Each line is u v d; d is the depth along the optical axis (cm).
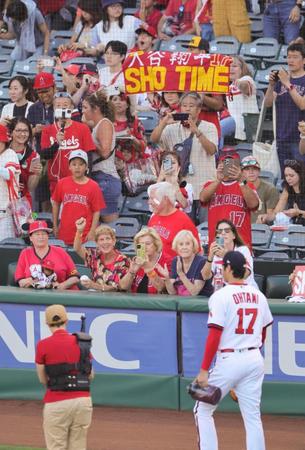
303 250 4644
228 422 3756
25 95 5425
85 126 4956
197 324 3841
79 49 5981
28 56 6219
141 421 3750
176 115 4950
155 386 3881
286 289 4203
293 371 3812
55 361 2998
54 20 6412
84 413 3017
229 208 4416
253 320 3155
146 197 5141
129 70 4938
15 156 4825
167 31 6181
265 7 6053
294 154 5109
